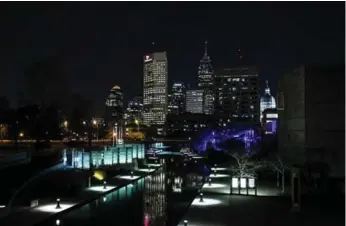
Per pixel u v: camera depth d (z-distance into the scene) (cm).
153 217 5000
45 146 11819
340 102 7094
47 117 13350
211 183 7019
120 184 7575
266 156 10631
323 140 7094
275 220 4144
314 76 7200
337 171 6975
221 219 4209
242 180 6147
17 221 4309
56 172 7488
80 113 17875
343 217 4256
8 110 13750
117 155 9869
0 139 14538
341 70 7150
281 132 8819
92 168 8675
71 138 18300
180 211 5372
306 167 6581
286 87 8375
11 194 5662
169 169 11112
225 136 15300
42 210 4944
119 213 5194
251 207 4859
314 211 4572
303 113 7256
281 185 6594
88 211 5291
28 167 7288
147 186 7738
